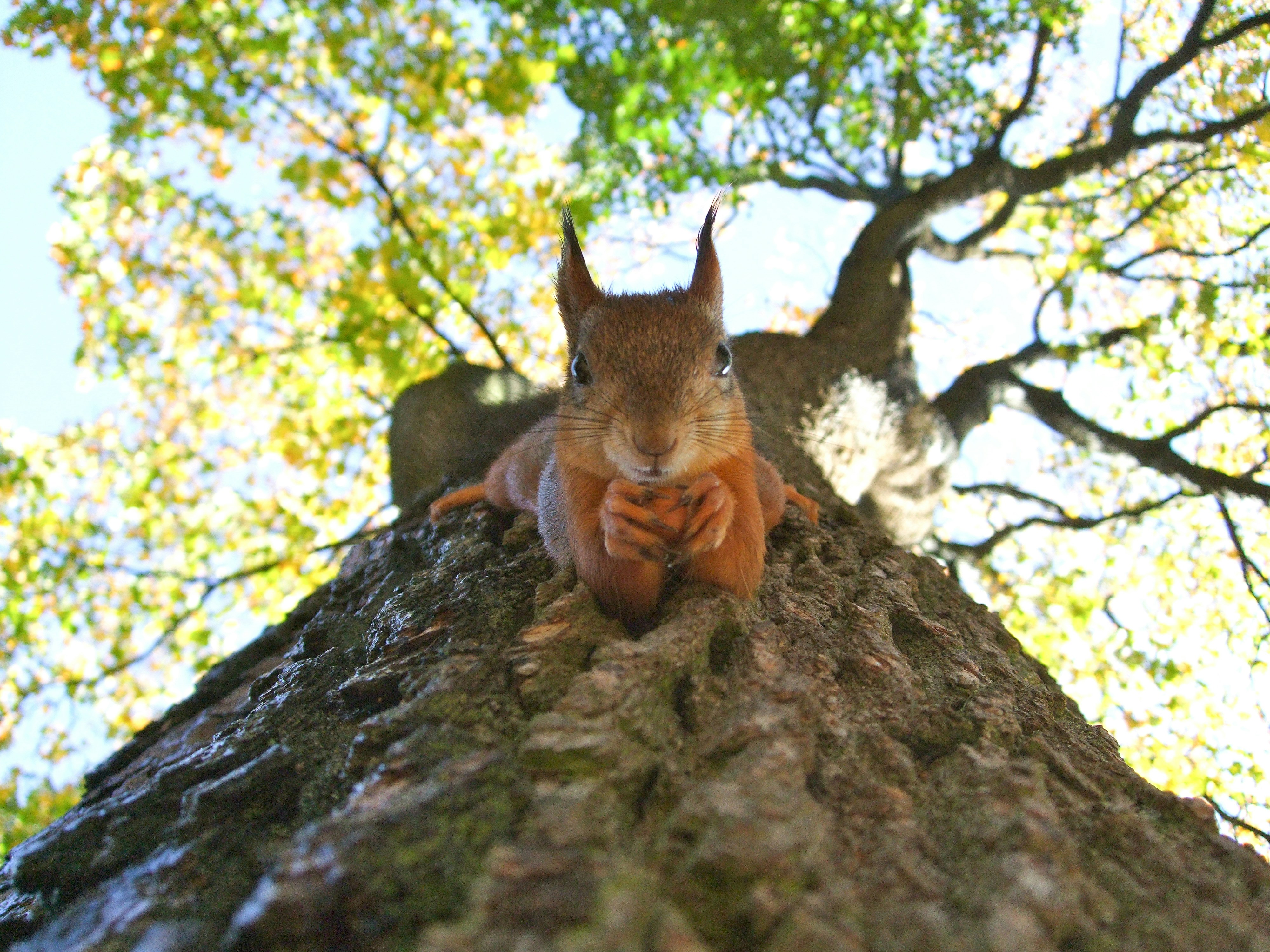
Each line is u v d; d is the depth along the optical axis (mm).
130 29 474
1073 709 185
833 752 131
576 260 216
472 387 395
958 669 172
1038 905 95
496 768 113
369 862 98
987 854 109
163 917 111
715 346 192
